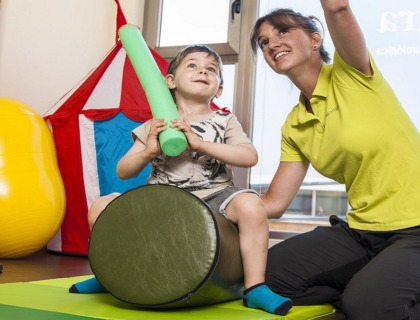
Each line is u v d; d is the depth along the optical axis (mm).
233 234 1158
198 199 1062
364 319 1065
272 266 1300
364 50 1217
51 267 1979
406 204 1231
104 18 2918
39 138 2291
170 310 1082
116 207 1102
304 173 1471
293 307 1245
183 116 1364
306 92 1389
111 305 1104
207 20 2771
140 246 1063
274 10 1395
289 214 2588
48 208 2213
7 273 1770
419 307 1061
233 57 2652
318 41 1362
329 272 1280
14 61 2592
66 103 2436
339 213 2529
